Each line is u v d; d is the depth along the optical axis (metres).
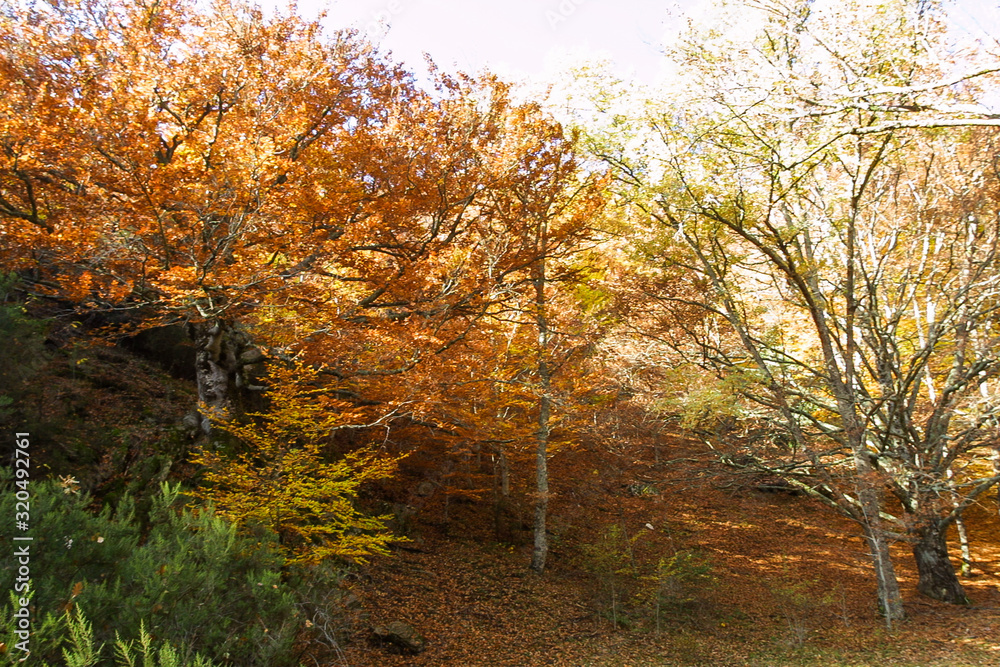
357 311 11.38
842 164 13.16
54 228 9.55
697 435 18.14
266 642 5.53
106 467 10.27
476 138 11.91
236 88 10.48
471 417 15.26
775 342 17.16
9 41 8.91
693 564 16.52
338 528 11.53
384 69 12.55
